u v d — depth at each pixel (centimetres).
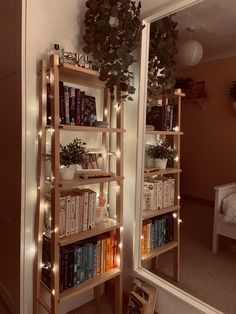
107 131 172
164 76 186
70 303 195
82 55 167
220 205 168
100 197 193
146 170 195
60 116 156
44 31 165
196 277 177
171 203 189
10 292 189
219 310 162
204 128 173
